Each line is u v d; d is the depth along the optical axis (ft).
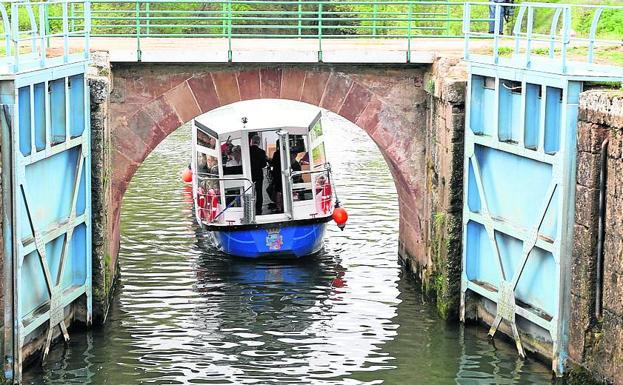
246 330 76.79
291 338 75.25
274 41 96.68
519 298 71.56
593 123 62.39
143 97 84.89
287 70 85.61
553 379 66.44
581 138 63.62
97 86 75.41
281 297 84.48
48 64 68.85
